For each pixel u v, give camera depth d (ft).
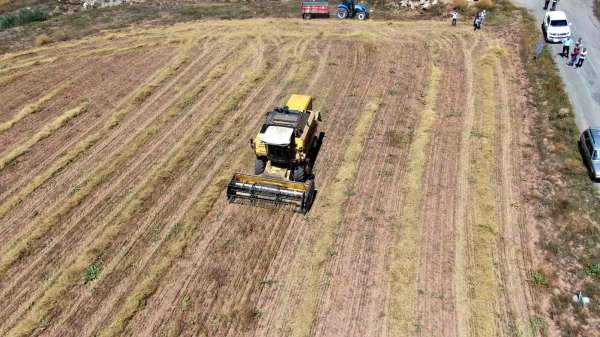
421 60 92.63
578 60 86.84
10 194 60.18
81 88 86.22
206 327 42.45
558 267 47.62
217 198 57.41
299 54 96.58
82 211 56.54
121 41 107.24
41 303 44.88
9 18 129.08
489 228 52.19
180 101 80.23
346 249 49.98
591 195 56.49
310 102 66.54
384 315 43.21
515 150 65.72
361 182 59.47
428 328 41.88
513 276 46.93
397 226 52.75
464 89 81.35
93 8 145.79
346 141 67.67
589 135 61.36
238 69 91.45
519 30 105.09
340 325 42.37
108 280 47.24
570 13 116.57
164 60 96.48
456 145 66.44
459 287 45.68
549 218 53.62
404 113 74.49
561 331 41.63
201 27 114.11
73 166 64.90
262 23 114.93
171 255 49.47
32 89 86.43
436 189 58.18
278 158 55.16
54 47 104.99
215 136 70.08
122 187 60.49
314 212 54.90
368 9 127.54
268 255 49.52
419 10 125.39
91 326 42.86
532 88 81.41
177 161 64.28
